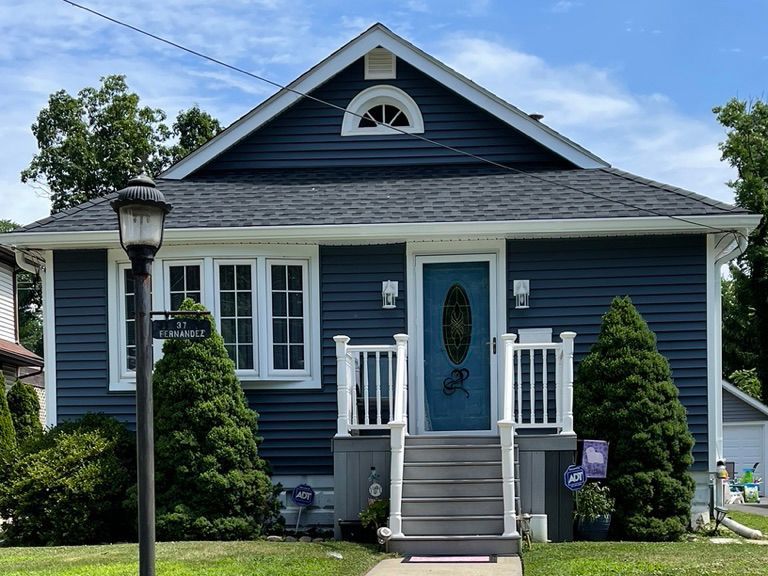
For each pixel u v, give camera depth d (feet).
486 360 42.45
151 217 22.09
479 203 42.32
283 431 41.93
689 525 39.52
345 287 42.39
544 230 40.32
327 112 47.42
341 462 37.40
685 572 28.89
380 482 37.17
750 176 111.65
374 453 37.37
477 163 47.01
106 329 42.60
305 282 42.39
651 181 44.29
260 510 38.17
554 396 41.52
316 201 43.34
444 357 42.63
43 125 118.42
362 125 47.55
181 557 31.01
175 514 36.47
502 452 34.65
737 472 95.96
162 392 38.01
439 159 47.03
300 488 39.70
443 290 42.75
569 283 41.83
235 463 37.83
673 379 41.24
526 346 37.52
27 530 37.52
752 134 115.55
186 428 37.68
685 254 41.50
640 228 40.27
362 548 34.19
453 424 42.29
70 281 42.91
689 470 41.01
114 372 42.52
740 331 122.62
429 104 47.19
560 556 32.04
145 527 21.48
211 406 37.73
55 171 116.47
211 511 37.09
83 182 116.47
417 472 36.55
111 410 42.42
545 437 36.65
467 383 42.47
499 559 32.37
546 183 44.47
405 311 42.24
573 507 36.68
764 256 108.78
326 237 40.91
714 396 41.11
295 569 29.17
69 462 38.01
